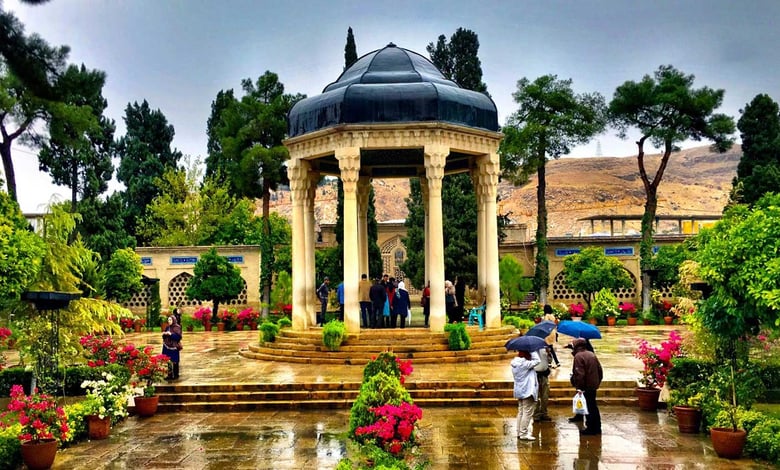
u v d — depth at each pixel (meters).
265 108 33.56
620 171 115.81
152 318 31.98
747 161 36.56
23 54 12.80
